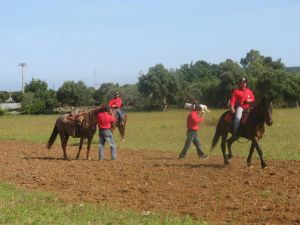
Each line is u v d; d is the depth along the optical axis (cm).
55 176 1564
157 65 9169
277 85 7394
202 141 2677
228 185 1330
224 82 7906
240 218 998
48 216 1016
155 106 9288
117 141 2795
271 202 1123
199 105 1877
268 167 1584
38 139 3116
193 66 13475
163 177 1485
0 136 3419
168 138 2961
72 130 1958
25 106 9062
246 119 1562
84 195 1266
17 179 1531
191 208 1094
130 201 1186
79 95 9719
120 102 2572
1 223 955
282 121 4191
